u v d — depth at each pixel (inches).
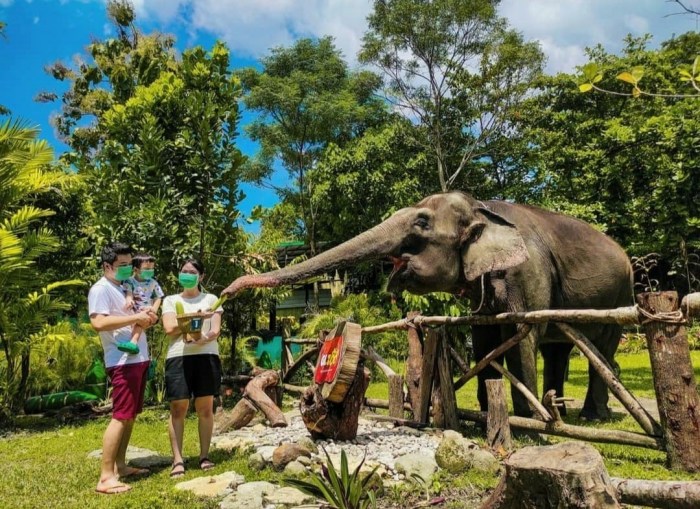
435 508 162.9
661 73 798.5
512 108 770.2
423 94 788.6
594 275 281.7
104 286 202.4
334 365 227.5
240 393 431.8
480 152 797.9
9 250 357.7
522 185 780.0
